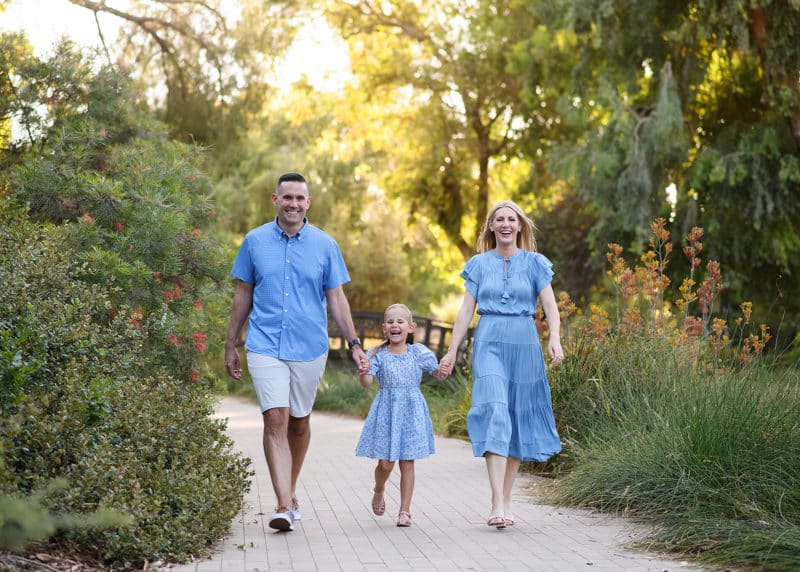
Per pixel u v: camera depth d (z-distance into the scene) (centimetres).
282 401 591
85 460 484
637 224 1806
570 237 2319
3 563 429
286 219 609
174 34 1758
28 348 529
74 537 473
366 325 2117
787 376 667
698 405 641
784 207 1747
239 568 480
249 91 1795
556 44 2312
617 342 876
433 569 485
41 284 594
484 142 2839
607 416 791
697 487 579
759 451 595
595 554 520
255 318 605
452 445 1052
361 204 2591
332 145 2920
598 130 1939
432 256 3212
